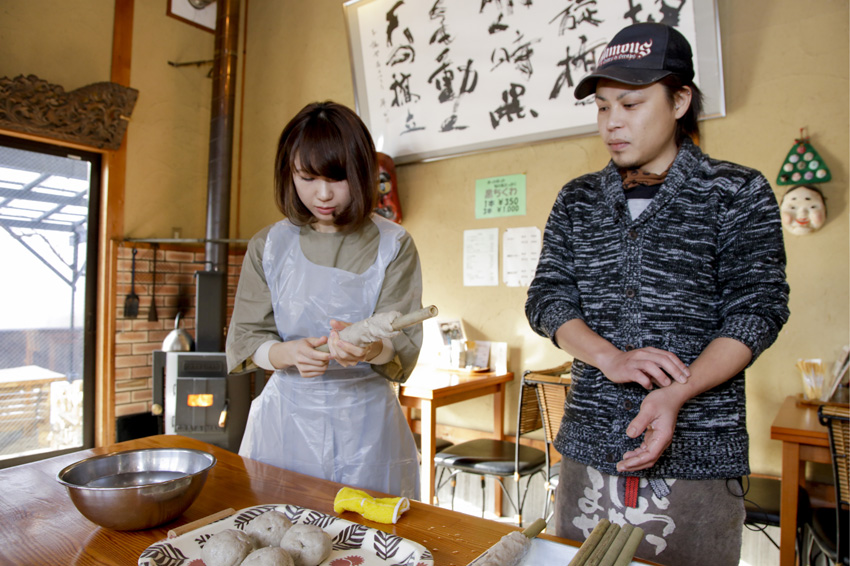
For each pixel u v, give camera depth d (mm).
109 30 3613
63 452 3424
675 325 1037
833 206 2191
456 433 3125
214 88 3699
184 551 767
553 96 2781
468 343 3033
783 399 2275
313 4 3881
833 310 2184
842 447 1594
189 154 4035
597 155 2729
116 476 997
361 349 1067
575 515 1118
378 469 1327
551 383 2211
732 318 967
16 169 3271
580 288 1162
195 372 3148
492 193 3039
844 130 2178
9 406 3244
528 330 2926
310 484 1071
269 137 4102
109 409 3510
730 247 1025
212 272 3301
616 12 2562
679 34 1033
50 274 3404
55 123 3270
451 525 893
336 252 1349
